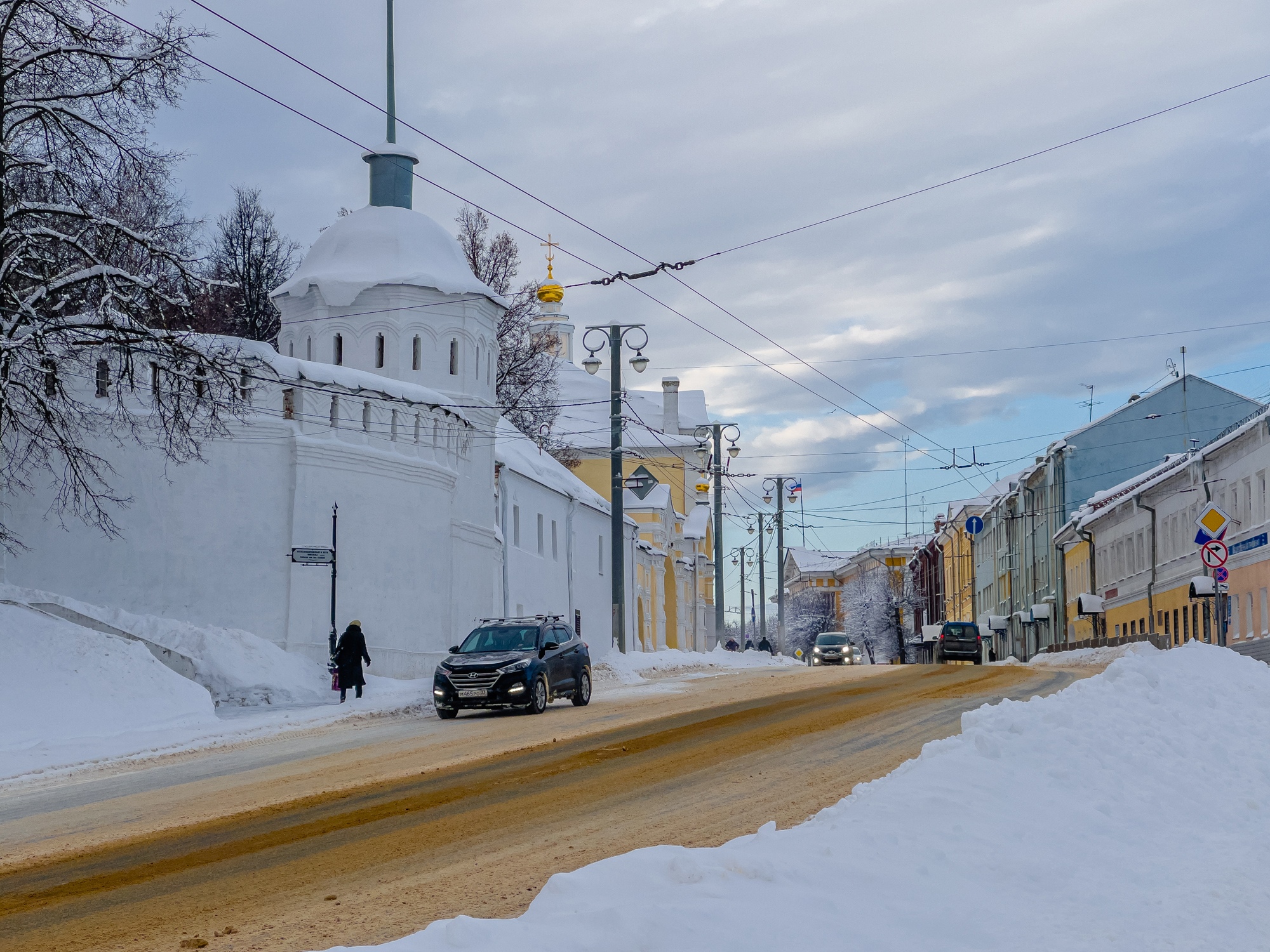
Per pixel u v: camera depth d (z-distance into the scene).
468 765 15.52
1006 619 83.44
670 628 81.56
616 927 5.69
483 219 68.94
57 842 10.92
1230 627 44.59
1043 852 8.58
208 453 31.77
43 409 25.73
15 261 24.97
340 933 7.18
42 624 24.86
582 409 95.88
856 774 13.59
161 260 28.06
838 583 168.62
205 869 9.27
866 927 6.26
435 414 38.28
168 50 25.66
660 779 13.59
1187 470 48.66
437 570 37.41
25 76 25.81
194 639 28.28
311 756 17.44
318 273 44.31
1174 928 6.96
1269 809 11.48
